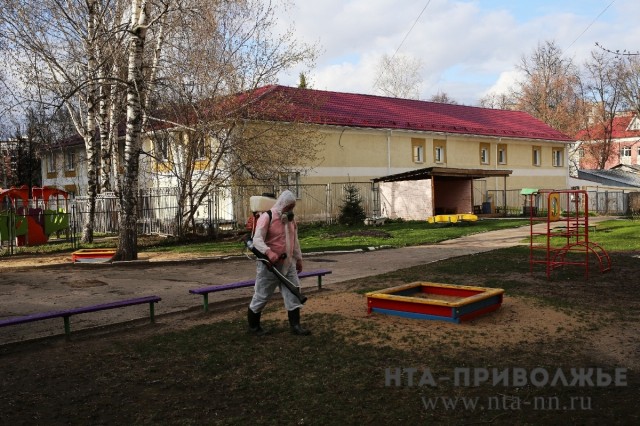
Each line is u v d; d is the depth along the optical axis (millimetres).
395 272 11836
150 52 19094
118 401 4816
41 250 18688
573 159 62500
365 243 18891
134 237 15094
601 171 53031
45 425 4352
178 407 4652
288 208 6812
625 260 12945
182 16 17562
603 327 6848
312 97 25406
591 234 19969
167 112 20438
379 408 4500
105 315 8328
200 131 20156
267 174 22078
